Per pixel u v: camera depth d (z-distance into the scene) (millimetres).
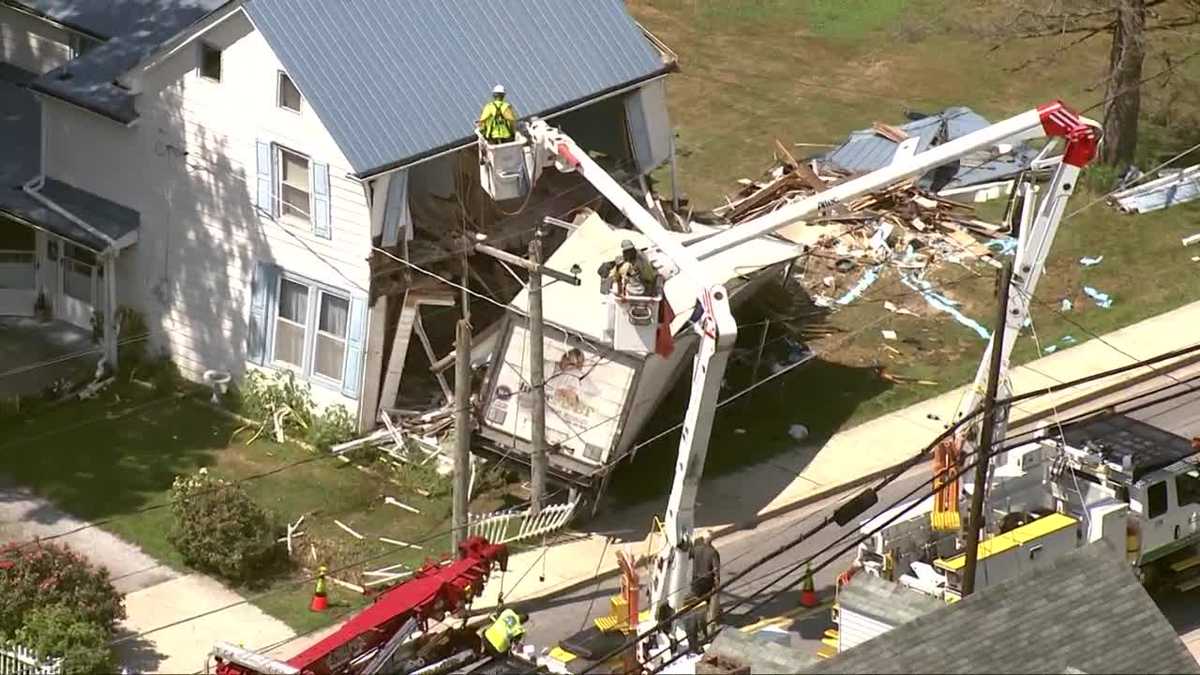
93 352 164625
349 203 148250
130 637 128375
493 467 148500
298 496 146125
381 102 150375
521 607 134500
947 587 123125
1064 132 124688
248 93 151750
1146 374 169000
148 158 159250
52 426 155000
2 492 145375
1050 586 96250
